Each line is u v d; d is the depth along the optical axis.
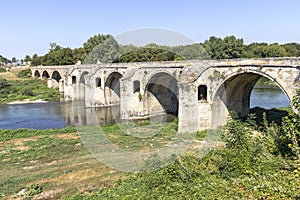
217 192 10.45
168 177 12.18
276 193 10.01
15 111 47.59
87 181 15.52
